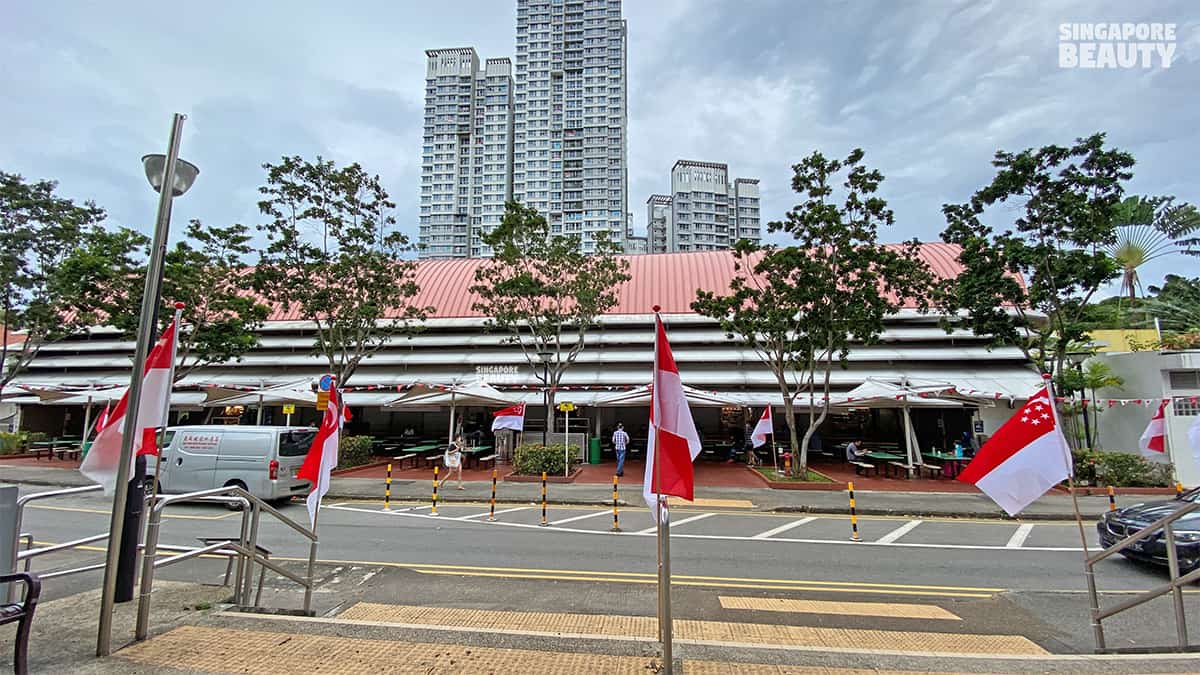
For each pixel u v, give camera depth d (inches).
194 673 165.3
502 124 4409.5
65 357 1245.1
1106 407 808.3
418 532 445.4
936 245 1226.0
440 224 4375.0
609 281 888.9
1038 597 290.7
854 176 698.8
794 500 614.5
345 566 340.5
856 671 171.8
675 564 353.7
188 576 309.3
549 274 891.4
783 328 733.9
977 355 1005.2
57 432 1239.5
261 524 467.5
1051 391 236.5
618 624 241.8
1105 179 705.0
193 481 554.9
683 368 1093.8
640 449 1076.5
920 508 570.9
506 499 614.5
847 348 748.6
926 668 175.6
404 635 195.6
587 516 527.5
